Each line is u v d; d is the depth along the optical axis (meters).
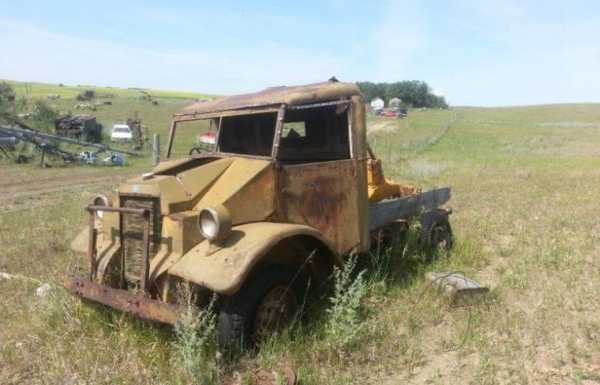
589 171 20.92
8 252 8.66
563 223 10.16
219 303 4.91
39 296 6.35
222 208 4.74
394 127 55.31
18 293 6.64
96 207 5.31
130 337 5.07
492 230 9.61
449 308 5.92
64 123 40.59
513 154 31.59
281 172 5.37
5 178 22.86
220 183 5.27
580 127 55.44
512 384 4.39
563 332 5.27
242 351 4.70
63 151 30.05
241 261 4.45
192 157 6.00
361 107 6.20
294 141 6.06
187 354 4.30
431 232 7.72
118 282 5.33
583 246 8.31
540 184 16.50
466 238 8.71
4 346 5.21
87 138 40.66
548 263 7.39
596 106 94.81
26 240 9.52
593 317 5.58
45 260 8.18
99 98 80.56
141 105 74.19
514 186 16.08
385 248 7.19
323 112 6.27
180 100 87.75
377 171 7.53
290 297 5.16
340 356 4.79
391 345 5.06
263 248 4.56
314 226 5.66
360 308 5.71
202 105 6.45
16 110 47.75
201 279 4.43
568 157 29.17
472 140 43.06
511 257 7.88
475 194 14.30
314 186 5.65
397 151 32.84
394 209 7.15
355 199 6.09
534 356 4.83
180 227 4.82
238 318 4.67
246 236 4.73
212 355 4.69
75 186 19.86
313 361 4.78
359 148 6.16
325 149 6.37
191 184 5.17
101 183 20.92
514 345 5.00
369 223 6.59
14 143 29.42
